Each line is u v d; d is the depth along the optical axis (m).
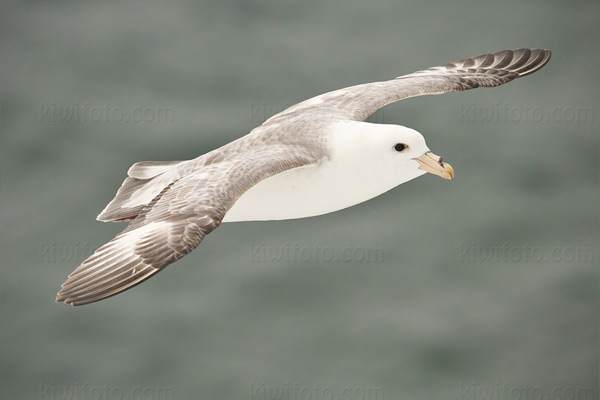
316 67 24.77
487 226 20.86
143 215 8.82
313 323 18.83
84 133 22.83
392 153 10.11
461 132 22.98
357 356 18.28
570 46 26.03
